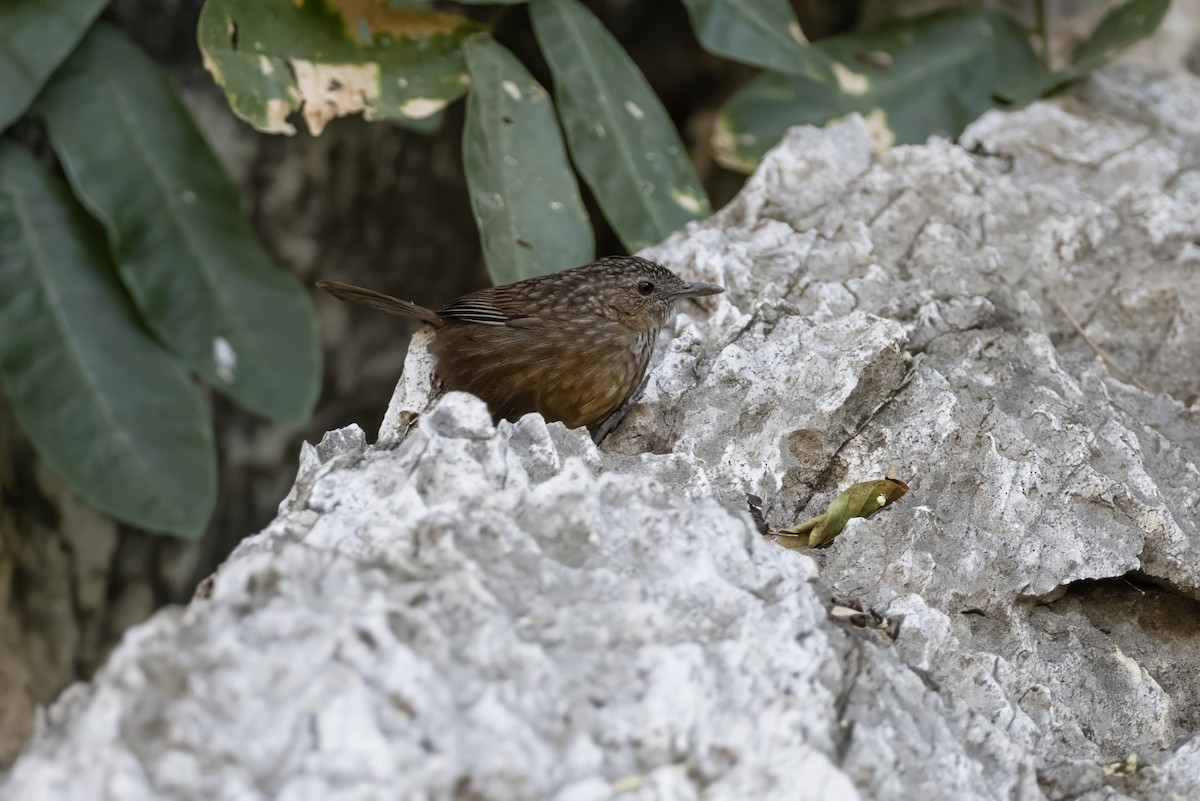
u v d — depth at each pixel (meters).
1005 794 5.09
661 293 8.62
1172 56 12.66
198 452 8.95
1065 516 6.73
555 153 9.71
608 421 7.87
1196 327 8.75
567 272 8.91
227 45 9.18
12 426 11.53
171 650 4.27
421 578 4.72
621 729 4.39
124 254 8.95
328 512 5.47
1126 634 6.85
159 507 8.79
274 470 12.63
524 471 5.69
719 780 4.35
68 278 9.00
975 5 13.05
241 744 4.09
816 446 7.11
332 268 12.88
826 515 6.66
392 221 13.04
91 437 8.79
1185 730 6.53
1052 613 6.70
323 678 4.19
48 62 8.85
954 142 10.95
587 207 14.10
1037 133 10.60
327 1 9.45
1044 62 11.84
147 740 4.11
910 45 11.59
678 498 5.57
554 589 4.91
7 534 11.64
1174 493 7.23
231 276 9.12
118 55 9.24
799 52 10.28
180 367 9.05
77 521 11.83
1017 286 8.91
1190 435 8.10
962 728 5.28
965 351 7.92
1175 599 6.93
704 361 7.98
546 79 13.70
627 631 4.80
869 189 9.29
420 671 4.29
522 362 8.62
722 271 8.81
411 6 9.73
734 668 4.75
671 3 13.66
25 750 4.53
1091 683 6.36
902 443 7.08
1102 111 11.36
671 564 5.22
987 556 6.54
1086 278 9.10
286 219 12.56
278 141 12.35
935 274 8.50
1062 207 9.49
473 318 8.82
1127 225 9.46
